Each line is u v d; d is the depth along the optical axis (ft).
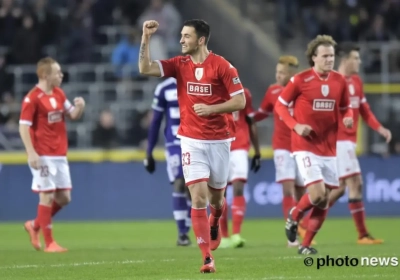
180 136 94.43
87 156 215.10
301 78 111.55
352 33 253.85
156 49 234.38
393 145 213.46
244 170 134.82
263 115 139.03
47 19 238.68
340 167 138.41
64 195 129.70
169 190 204.85
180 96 95.09
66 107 129.80
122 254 118.42
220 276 88.02
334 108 111.96
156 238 157.38
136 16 254.68
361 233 138.92
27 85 233.14
